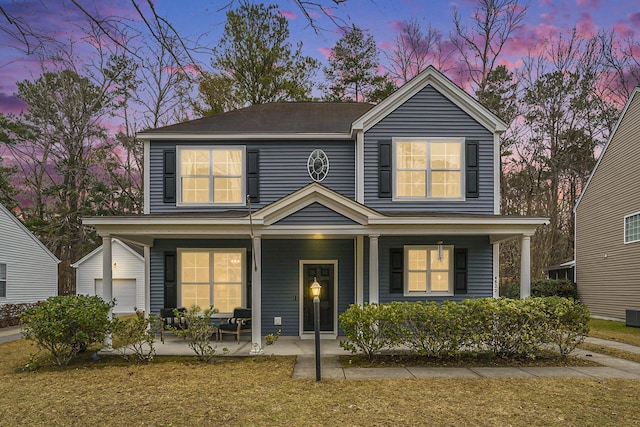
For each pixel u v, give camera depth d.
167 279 12.34
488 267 12.31
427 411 6.19
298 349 10.73
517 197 30.22
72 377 8.27
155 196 12.52
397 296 12.11
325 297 12.44
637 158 17.19
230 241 12.52
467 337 9.38
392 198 12.02
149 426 5.70
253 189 12.52
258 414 6.09
